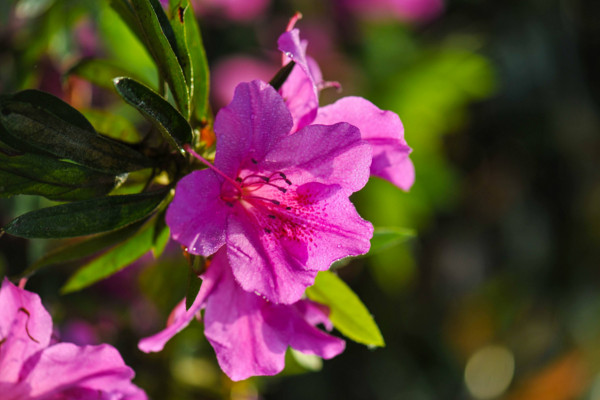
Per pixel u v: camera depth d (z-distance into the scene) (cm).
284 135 39
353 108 41
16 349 41
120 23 58
